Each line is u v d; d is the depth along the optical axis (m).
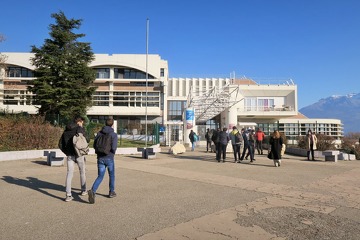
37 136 17.53
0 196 7.37
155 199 7.22
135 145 25.98
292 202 7.09
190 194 7.80
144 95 58.03
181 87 66.94
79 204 6.70
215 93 28.92
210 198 7.39
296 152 22.28
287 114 52.53
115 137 7.10
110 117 7.23
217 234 4.95
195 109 35.03
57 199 7.13
